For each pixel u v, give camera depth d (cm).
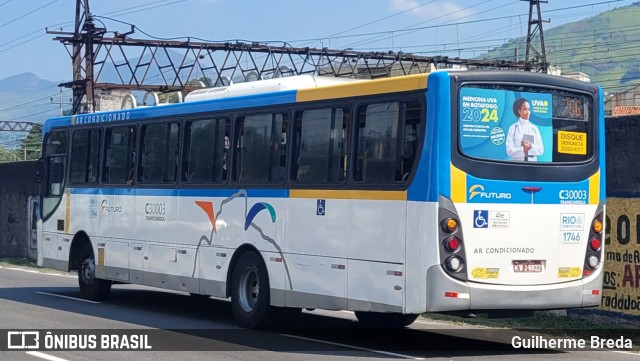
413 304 1017
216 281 1345
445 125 1010
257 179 1277
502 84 1048
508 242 1038
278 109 1247
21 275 2375
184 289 1412
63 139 1767
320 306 1150
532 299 1048
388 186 1060
